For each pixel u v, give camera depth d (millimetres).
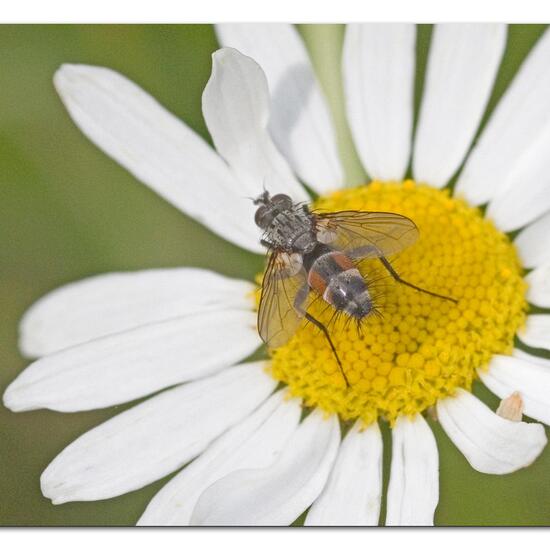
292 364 172
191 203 176
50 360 172
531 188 174
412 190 176
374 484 169
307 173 177
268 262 170
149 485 172
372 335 171
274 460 171
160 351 174
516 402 165
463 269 172
